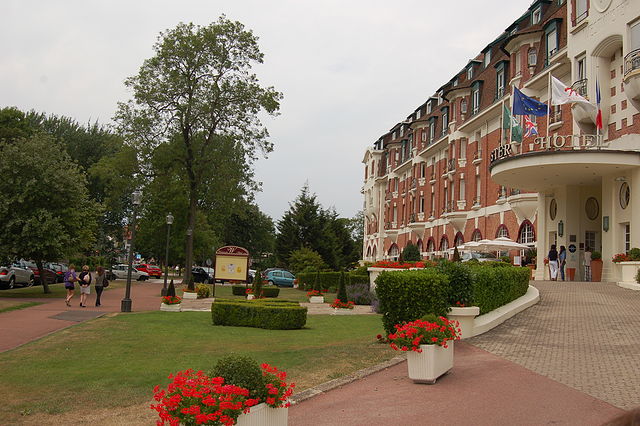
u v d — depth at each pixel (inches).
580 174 927.7
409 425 247.9
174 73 1598.2
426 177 1903.3
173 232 1926.7
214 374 221.5
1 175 1041.5
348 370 363.6
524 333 479.2
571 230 1025.5
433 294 437.7
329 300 1107.9
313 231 2122.3
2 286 1181.7
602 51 917.2
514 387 304.7
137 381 343.9
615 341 426.0
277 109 1710.1
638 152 835.4
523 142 1189.7
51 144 1107.9
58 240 1044.5
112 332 559.8
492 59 1424.7
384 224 2484.0
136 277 2133.4
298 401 293.7
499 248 1177.4
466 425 244.7
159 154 1641.2
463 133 1562.5
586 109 937.5
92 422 263.0
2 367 388.2
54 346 474.9
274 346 478.0
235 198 1772.9
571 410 260.5
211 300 1143.6
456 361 380.5
